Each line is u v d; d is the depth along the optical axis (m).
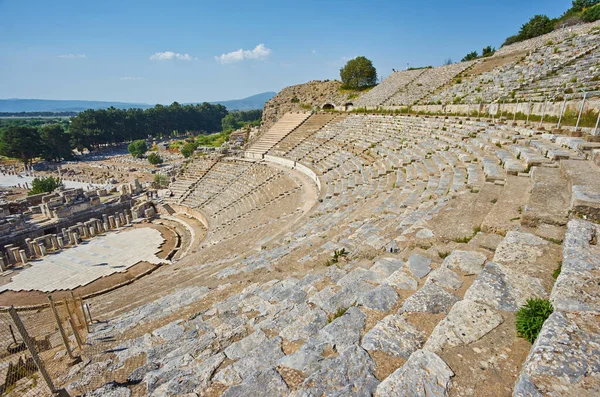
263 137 57.34
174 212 45.56
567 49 31.73
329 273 8.09
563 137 13.30
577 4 56.59
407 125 34.03
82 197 44.88
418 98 45.16
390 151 28.27
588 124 16.05
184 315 8.58
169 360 6.25
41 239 32.38
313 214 18.94
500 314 4.43
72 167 94.38
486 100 30.86
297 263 10.12
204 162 55.81
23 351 8.21
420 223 8.78
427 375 3.51
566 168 9.24
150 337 7.46
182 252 32.12
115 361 6.79
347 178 27.06
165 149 122.69
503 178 11.59
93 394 5.53
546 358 3.22
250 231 23.92
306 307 6.42
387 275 6.93
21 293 24.61
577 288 4.22
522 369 3.32
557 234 6.43
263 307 7.55
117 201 47.06
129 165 95.00
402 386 3.41
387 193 16.91
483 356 3.75
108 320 10.13
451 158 18.12
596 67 23.16
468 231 7.90
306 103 71.38
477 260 6.22
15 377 6.99
